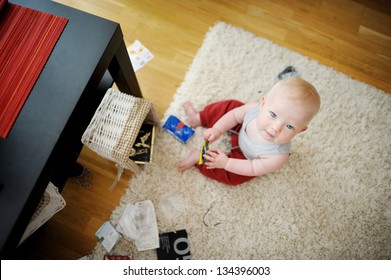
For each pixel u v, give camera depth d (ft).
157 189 4.68
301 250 4.55
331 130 5.14
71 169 4.36
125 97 3.86
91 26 3.27
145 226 4.45
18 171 2.77
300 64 5.48
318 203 4.77
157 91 5.22
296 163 4.93
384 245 4.60
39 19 3.25
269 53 5.51
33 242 3.98
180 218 4.58
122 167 4.20
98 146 3.64
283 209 4.72
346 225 4.69
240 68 5.40
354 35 5.82
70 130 3.10
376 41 5.82
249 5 5.85
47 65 3.11
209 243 4.49
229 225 4.60
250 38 5.57
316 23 5.84
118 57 3.63
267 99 3.75
